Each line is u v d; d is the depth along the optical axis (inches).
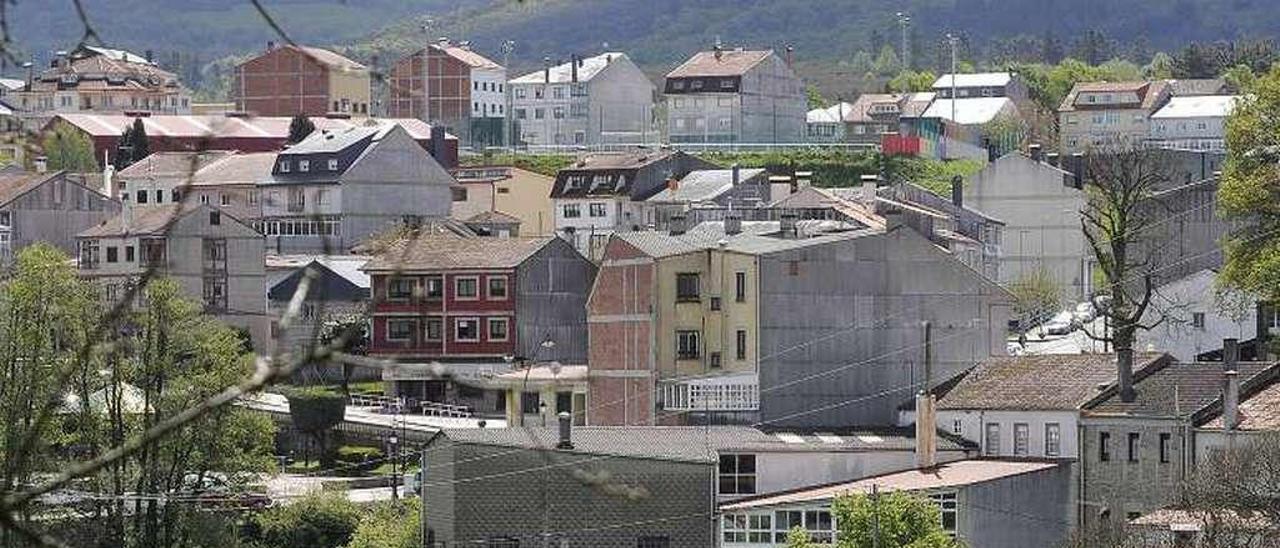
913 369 5354.3
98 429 4667.8
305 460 6146.7
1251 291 5639.8
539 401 6112.2
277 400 6353.3
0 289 4835.1
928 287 5359.3
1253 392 4717.0
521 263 7017.7
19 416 4234.7
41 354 4655.5
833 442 4849.9
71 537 4564.5
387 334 7066.9
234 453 5039.4
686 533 4640.8
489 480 4667.8
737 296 5477.4
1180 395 4670.3
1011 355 5339.6
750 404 5438.0
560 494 4650.6
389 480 5856.3
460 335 7057.1
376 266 7170.3
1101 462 4680.1
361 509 5270.7
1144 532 4106.8
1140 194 6825.8
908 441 4906.5
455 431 4766.2
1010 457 4825.3
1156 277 6520.7
